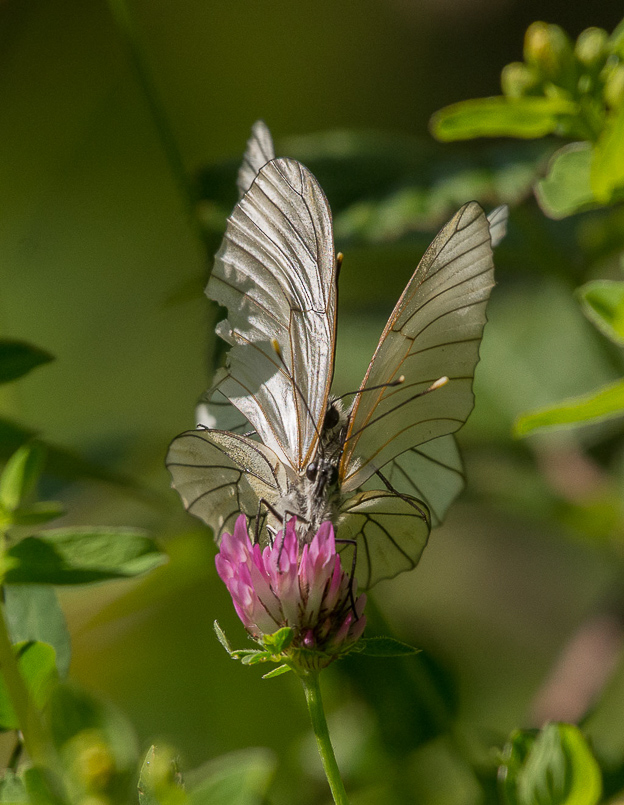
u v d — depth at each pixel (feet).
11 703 2.11
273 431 2.18
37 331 2.54
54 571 2.13
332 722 2.28
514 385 2.41
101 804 2.09
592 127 2.21
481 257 2.14
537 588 2.48
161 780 2.08
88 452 2.36
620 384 2.14
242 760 2.09
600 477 2.37
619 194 2.19
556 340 2.42
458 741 2.24
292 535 2.14
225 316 2.25
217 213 2.33
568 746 2.09
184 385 2.50
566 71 2.20
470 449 2.39
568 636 2.45
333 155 2.37
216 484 2.18
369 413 2.17
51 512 2.13
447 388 2.16
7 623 2.14
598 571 2.47
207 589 2.37
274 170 2.16
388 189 2.36
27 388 2.45
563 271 2.35
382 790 2.25
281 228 2.16
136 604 2.31
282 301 2.17
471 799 2.23
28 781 2.09
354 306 2.47
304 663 2.12
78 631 2.31
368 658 2.27
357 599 2.13
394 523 2.18
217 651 2.35
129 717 2.35
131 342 2.50
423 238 2.34
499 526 2.50
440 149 2.38
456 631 2.47
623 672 2.32
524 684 2.43
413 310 2.16
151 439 2.37
